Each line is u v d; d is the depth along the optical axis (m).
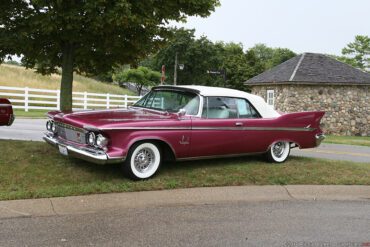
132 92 57.81
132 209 5.94
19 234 4.82
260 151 8.57
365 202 6.98
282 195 7.11
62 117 7.33
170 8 8.02
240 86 48.16
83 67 9.68
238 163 8.60
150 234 4.99
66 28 7.51
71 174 7.07
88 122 6.77
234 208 6.25
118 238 4.82
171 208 6.10
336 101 28.61
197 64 45.41
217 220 5.64
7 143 8.66
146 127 6.95
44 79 46.59
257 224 5.54
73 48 8.63
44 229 5.02
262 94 31.06
